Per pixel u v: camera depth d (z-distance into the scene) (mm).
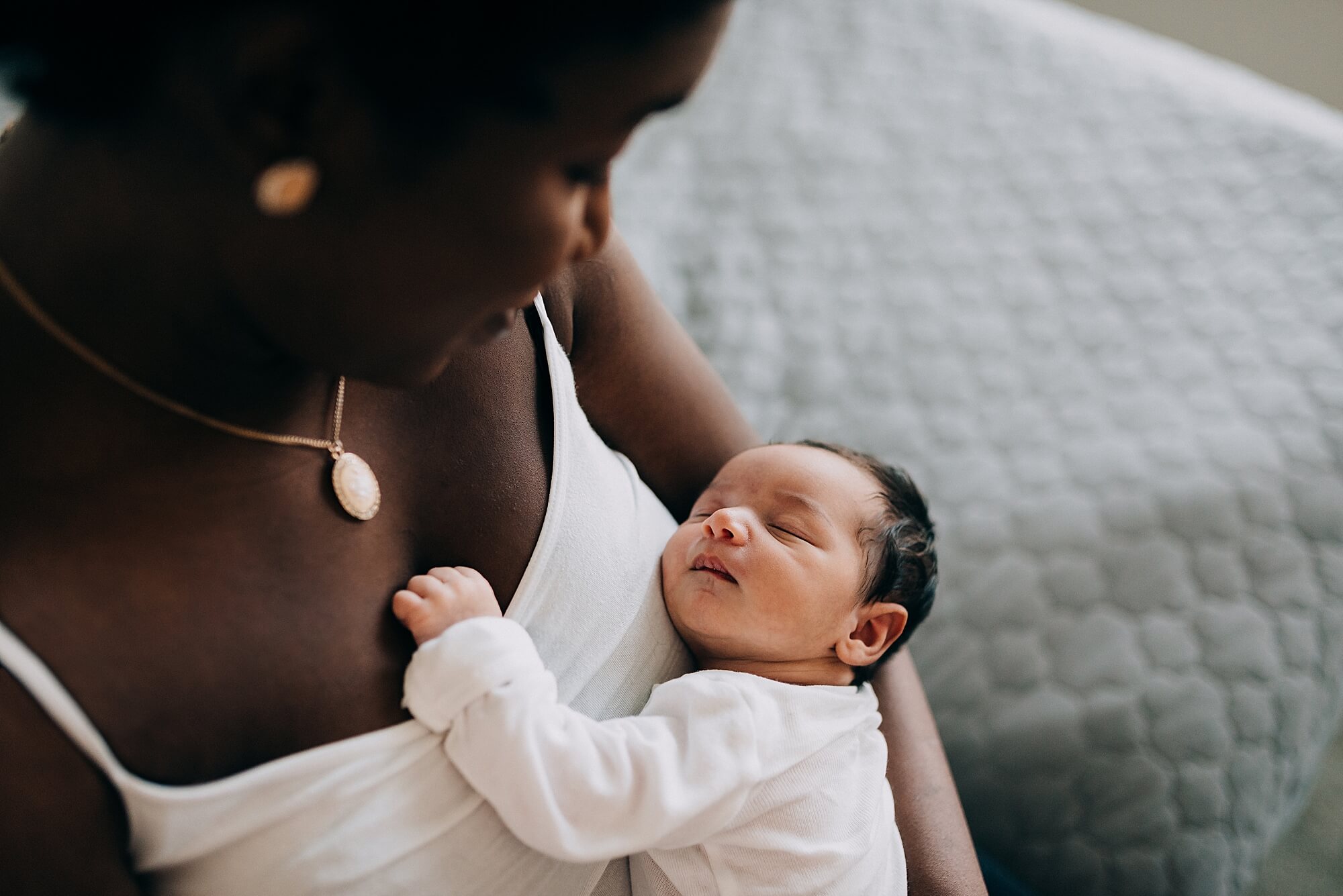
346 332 520
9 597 512
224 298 535
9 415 529
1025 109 1858
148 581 550
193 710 560
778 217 1766
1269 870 1775
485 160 464
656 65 464
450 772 664
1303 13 2617
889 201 1778
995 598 1411
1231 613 1354
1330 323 1545
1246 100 1862
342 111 446
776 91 1896
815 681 981
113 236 515
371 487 661
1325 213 1661
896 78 1910
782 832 829
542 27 428
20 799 512
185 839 572
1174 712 1303
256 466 602
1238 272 1632
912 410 1588
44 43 465
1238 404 1494
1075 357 1600
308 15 424
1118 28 2164
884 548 1026
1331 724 1396
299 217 473
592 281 909
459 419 725
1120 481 1452
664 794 743
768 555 958
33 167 548
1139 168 1769
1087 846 1276
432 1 416
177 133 475
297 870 597
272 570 601
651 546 906
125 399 551
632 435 1028
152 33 454
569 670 771
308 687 606
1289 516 1399
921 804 984
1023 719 1339
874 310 1678
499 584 736
